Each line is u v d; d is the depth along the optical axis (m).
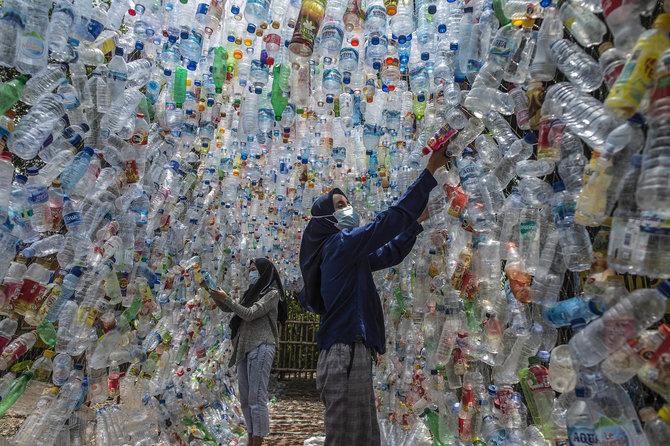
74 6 1.74
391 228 1.94
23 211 1.66
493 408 1.89
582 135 1.21
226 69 2.56
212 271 4.55
